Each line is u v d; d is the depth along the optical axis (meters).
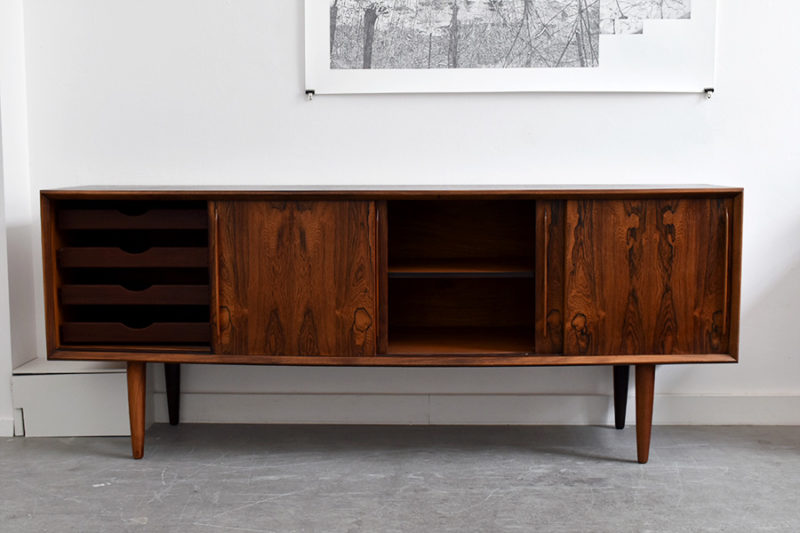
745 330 2.61
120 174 2.61
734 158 2.55
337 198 2.14
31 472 2.23
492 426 2.63
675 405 2.63
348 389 2.65
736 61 2.52
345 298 2.17
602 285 2.15
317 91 2.55
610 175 2.57
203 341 2.24
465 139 2.57
